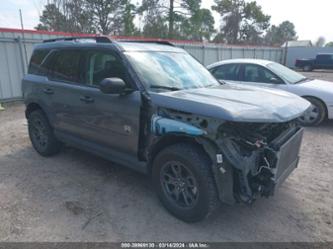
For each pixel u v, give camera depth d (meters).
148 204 3.43
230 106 2.70
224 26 46.47
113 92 3.12
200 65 4.32
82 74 3.96
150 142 3.18
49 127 4.67
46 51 4.68
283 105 3.00
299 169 4.49
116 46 3.55
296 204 3.46
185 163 2.88
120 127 3.42
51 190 3.75
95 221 3.08
